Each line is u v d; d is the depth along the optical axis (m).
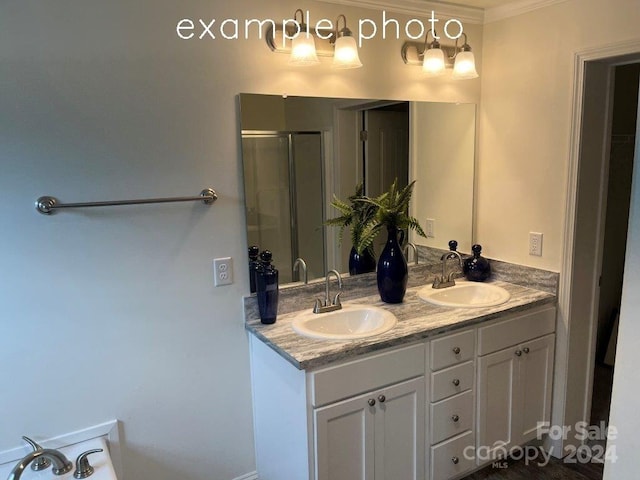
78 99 1.76
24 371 1.78
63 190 1.77
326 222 2.35
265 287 2.08
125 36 1.81
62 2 1.69
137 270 1.94
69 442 1.88
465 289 2.65
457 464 2.26
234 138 2.07
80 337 1.86
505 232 2.71
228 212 2.10
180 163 1.97
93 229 1.84
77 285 1.83
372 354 1.91
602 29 2.17
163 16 1.87
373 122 2.42
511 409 2.42
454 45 2.62
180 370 2.08
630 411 1.07
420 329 2.02
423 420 2.11
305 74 2.20
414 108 2.54
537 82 2.46
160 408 2.06
